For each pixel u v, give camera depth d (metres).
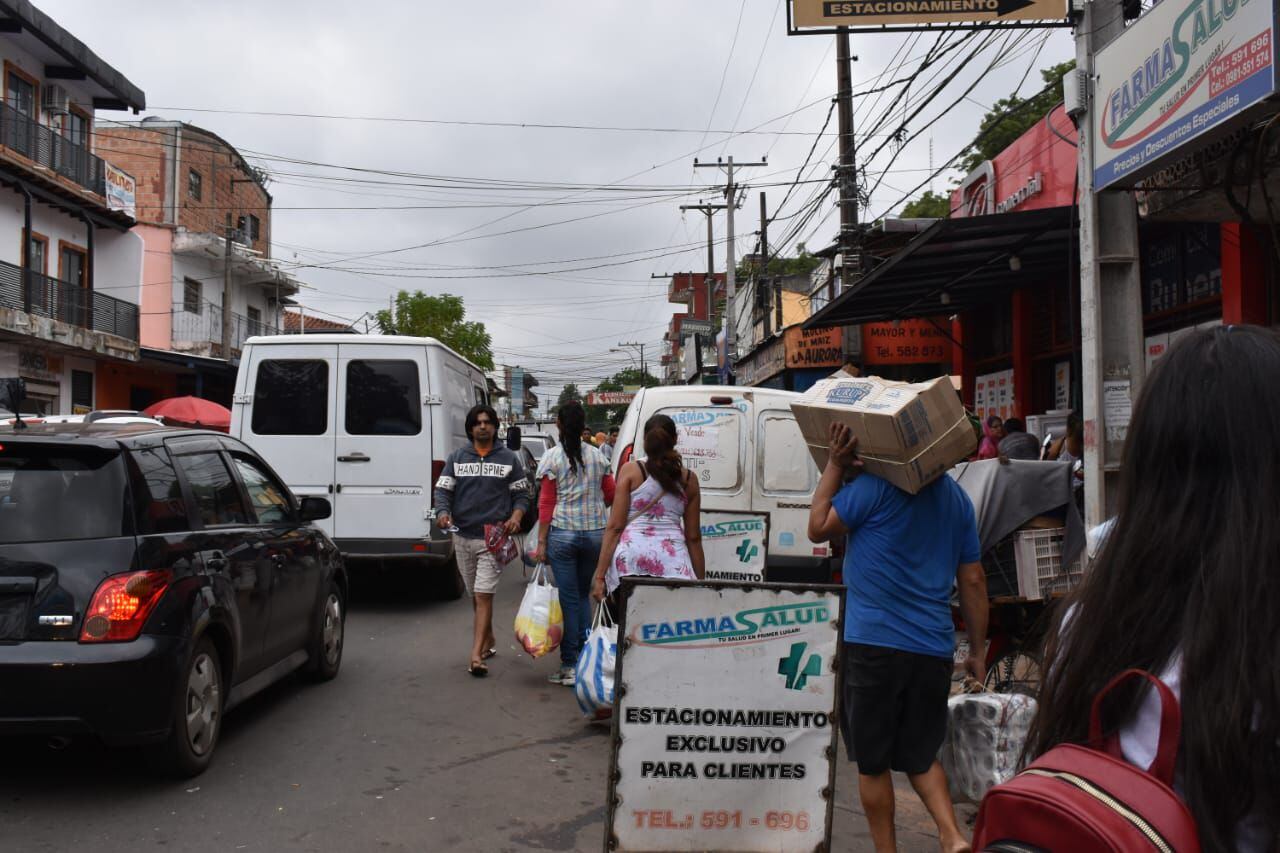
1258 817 1.13
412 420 10.51
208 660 5.33
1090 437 7.88
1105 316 8.00
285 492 7.20
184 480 5.56
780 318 29.53
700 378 39.41
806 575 8.07
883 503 3.88
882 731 3.87
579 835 4.54
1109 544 1.33
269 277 39.16
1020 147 14.65
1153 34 6.93
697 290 75.75
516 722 6.37
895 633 3.83
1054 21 8.07
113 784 5.09
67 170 26.91
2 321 22.88
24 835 4.42
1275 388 1.25
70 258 29.33
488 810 4.83
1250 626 1.16
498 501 7.85
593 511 7.26
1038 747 1.34
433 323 47.25
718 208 43.84
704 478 8.02
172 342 33.94
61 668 4.60
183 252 34.72
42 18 24.75
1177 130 6.63
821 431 4.10
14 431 5.06
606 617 6.19
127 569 4.80
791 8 8.41
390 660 8.18
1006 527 5.74
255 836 4.45
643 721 3.79
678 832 3.79
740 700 3.82
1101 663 1.27
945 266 12.20
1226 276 9.42
